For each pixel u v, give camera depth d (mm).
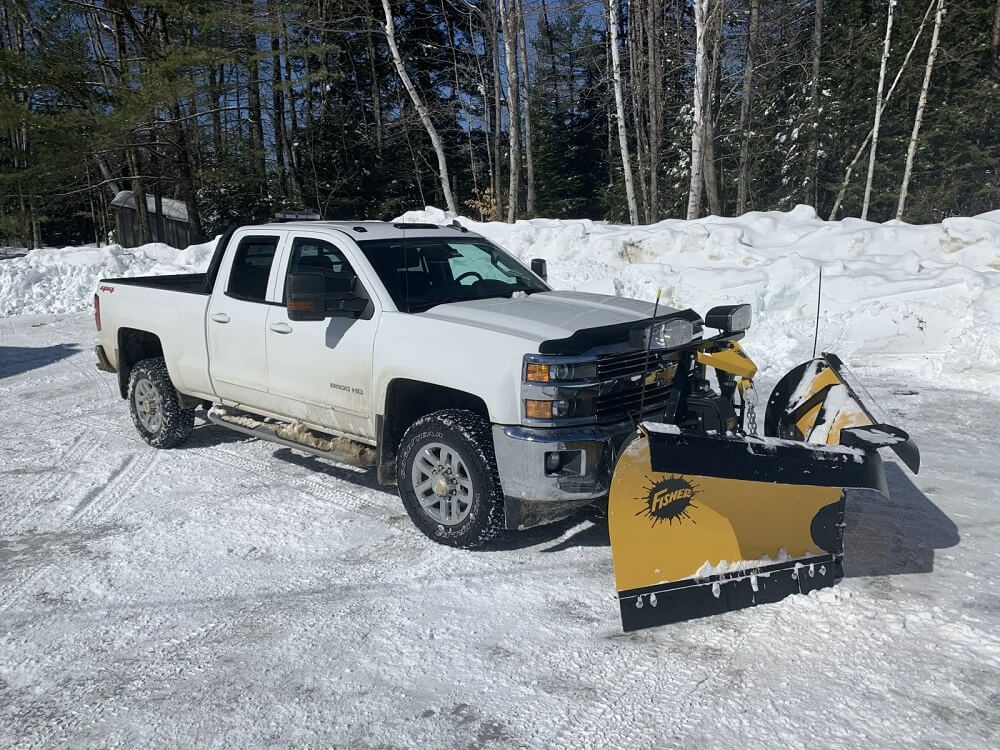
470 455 4426
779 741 2916
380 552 4691
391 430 5023
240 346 5871
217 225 29047
